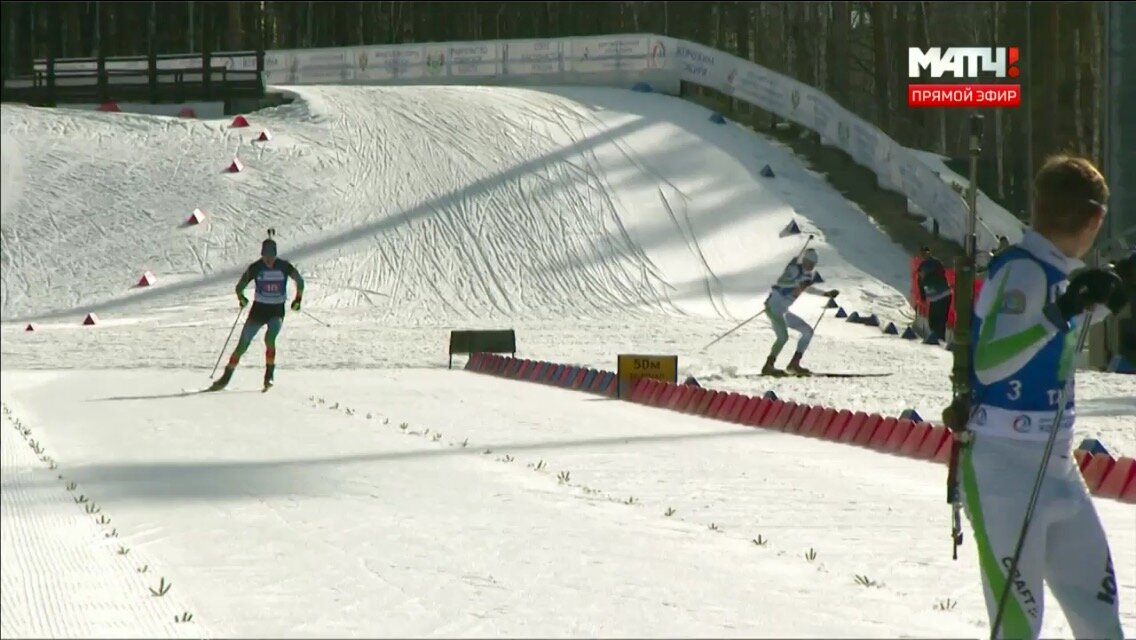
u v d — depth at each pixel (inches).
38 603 801.6
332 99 6574.8
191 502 1181.1
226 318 4355.3
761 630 737.0
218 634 729.6
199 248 5073.8
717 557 955.3
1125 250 2987.2
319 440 1648.6
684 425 1873.8
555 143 5920.3
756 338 3811.5
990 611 578.6
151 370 2928.2
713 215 5295.3
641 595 828.6
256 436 1686.8
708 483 1332.4
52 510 1135.0
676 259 4960.6
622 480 1347.2
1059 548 576.4
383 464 1434.5
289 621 759.1
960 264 585.0
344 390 2395.4
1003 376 559.8
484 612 782.5
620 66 6884.8
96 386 2459.4
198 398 2215.8
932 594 848.9
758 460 1507.1
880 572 916.0
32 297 4724.4
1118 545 1024.2
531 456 1526.8
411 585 854.5
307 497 1211.9
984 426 572.1
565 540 1012.5
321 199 5447.8
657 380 2245.3
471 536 1024.9
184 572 893.2
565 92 6717.5
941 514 1155.9
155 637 722.2
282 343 3641.7
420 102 6461.6
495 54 7130.9
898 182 5418.3
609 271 4852.4
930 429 1547.7
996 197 6402.6
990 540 569.3
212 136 6033.5
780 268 4909.0
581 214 5265.8
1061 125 6801.2
